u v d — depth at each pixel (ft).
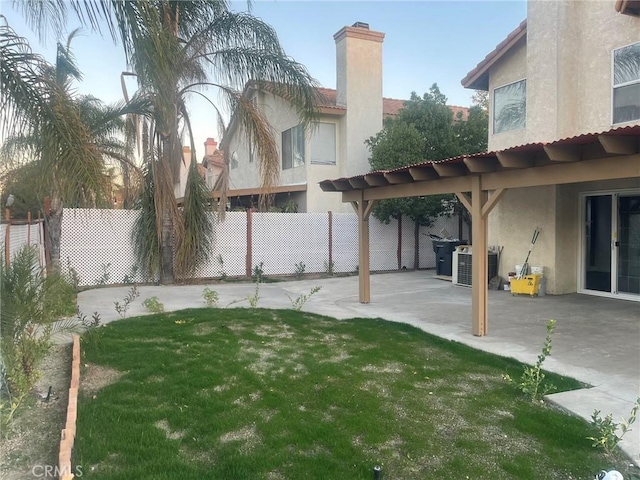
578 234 36.86
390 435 13.47
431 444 12.96
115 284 42.83
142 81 21.25
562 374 18.33
